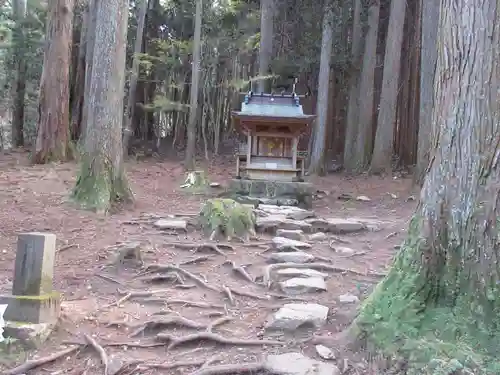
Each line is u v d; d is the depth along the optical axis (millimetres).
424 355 3193
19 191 10562
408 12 20641
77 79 20922
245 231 7773
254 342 3953
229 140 25656
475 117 3564
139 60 21953
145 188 13297
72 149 15273
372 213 10961
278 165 11953
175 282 5699
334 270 6133
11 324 3867
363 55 18969
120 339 4086
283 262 6449
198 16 17969
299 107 11984
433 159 3828
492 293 3363
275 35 21484
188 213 9648
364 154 18000
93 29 17750
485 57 3553
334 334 4023
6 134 30391
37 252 4066
